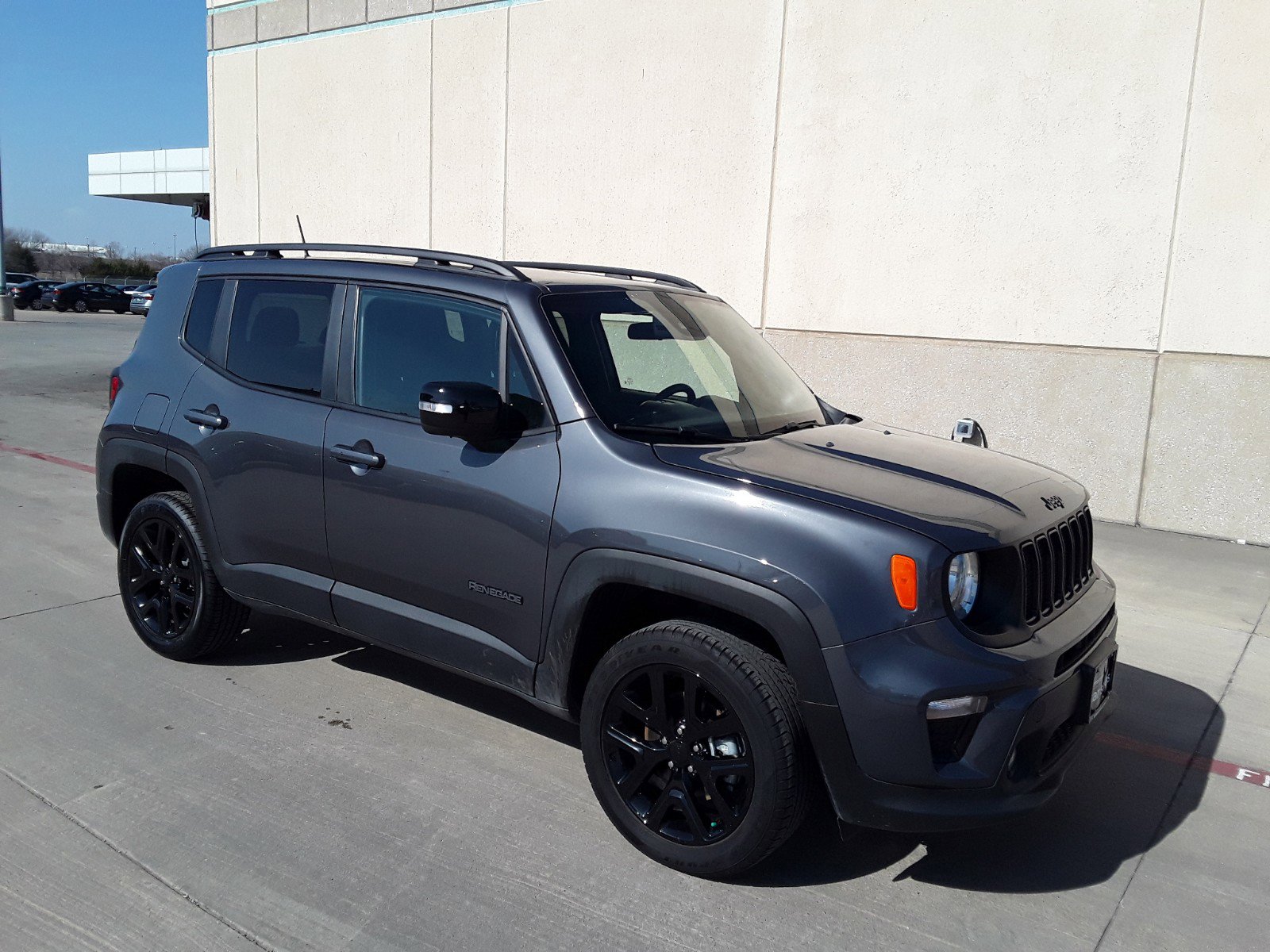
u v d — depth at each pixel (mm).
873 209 8453
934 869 3195
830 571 2787
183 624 4496
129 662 4574
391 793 3502
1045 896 3082
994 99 7824
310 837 3205
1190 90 7121
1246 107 6965
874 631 2740
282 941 2711
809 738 2857
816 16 8539
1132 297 7496
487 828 3299
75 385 15109
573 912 2879
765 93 8898
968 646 2736
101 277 76562
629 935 2787
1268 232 6992
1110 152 7445
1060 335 7793
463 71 10961
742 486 2984
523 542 3307
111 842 3137
